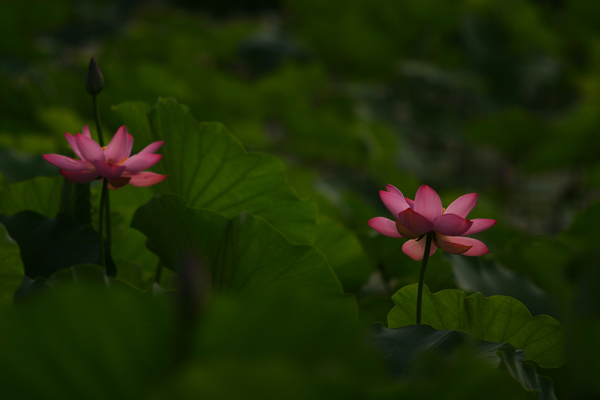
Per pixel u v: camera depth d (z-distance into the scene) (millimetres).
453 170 21453
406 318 4652
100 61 13219
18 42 11719
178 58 13531
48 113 6574
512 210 19438
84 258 4719
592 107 12367
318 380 3004
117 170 4555
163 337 3783
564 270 4488
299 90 14531
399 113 20219
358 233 5094
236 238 4656
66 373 3619
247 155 4867
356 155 14328
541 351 4602
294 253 4648
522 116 14531
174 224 4711
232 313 3598
